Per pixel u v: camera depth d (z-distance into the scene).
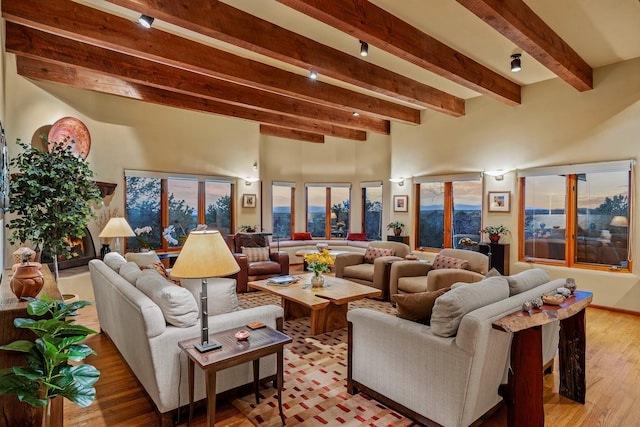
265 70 4.75
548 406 2.51
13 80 4.31
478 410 2.11
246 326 2.52
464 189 6.54
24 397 1.42
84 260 5.34
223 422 2.30
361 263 5.87
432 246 7.11
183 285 2.76
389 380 2.36
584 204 5.11
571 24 3.63
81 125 5.27
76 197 3.89
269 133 8.18
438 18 3.55
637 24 3.63
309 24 3.70
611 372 3.02
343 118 6.93
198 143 7.04
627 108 4.61
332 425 2.25
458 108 6.23
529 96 5.53
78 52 4.10
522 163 5.64
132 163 6.15
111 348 3.44
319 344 3.63
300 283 4.37
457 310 2.02
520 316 2.04
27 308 1.54
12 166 4.01
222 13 3.29
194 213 7.15
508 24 3.09
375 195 8.55
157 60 3.94
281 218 8.73
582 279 5.05
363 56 4.10
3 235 3.47
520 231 5.76
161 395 2.20
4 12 2.95
